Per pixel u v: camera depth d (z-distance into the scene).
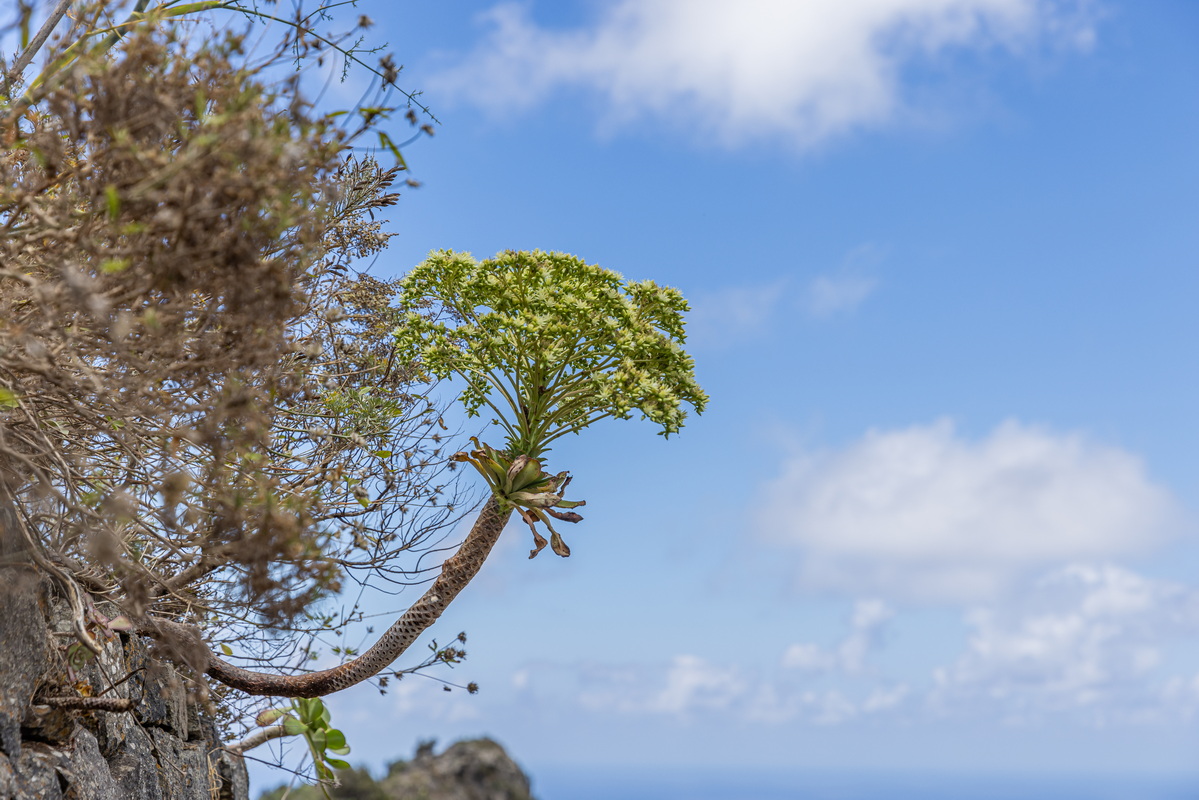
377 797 27.75
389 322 5.40
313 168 2.76
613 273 4.32
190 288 2.66
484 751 35.53
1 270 2.56
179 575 3.70
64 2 3.38
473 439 4.36
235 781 5.64
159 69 2.62
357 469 4.61
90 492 3.35
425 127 2.87
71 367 2.90
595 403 4.07
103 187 2.56
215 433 2.89
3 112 2.97
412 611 4.38
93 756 3.55
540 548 4.22
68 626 3.45
